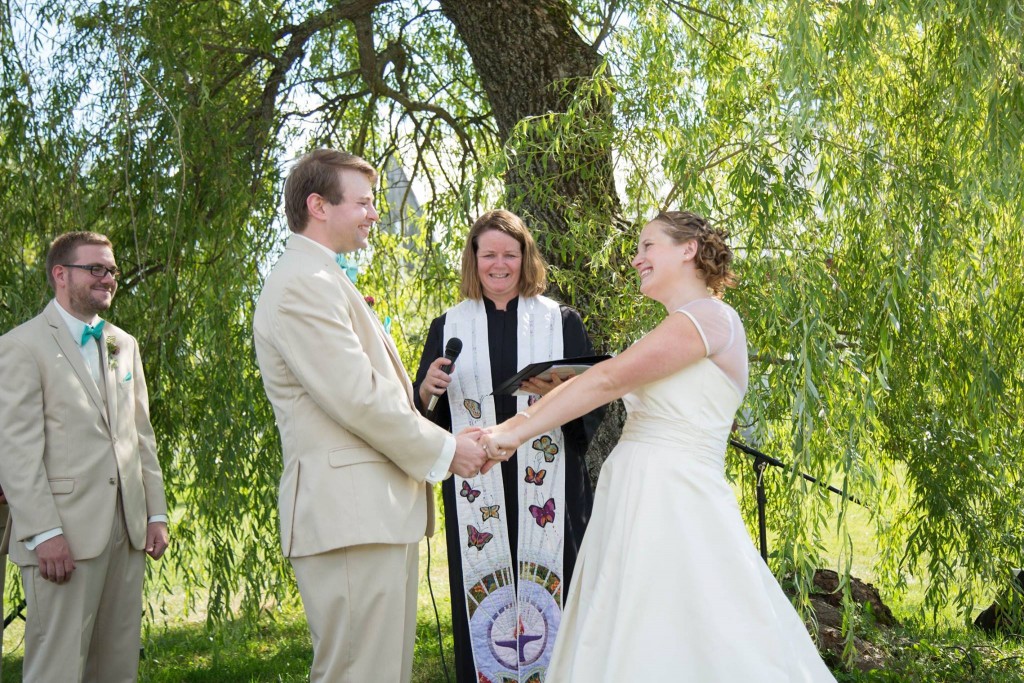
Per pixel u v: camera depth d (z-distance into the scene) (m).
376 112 5.84
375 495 2.72
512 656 3.40
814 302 3.55
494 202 4.79
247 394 4.50
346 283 2.83
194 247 4.51
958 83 3.75
